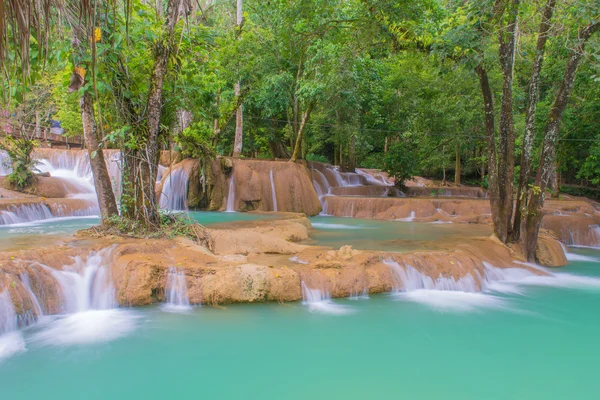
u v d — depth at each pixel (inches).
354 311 265.9
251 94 834.2
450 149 1051.9
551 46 548.7
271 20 734.5
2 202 491.5
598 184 1011.3
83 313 250.7
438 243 407.8
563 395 173.9
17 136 616.1
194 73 388.8
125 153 354.0
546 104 765.3
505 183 411.8
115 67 315.9
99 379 178.5
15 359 194.2
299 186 749.3
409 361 201.6
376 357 205.2
